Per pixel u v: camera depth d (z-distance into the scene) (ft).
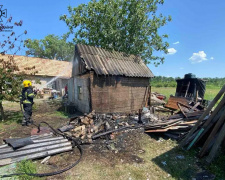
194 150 12.87
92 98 22.06
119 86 25.02
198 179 9.17
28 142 12.29
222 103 11.58
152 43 44.96
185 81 39.73
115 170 10.00
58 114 25.40
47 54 104.78
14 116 23.70
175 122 17.47
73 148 13.19
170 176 9.51
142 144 14.30
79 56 25.49
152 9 41.50
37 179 8.82
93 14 40.09
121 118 21.27
